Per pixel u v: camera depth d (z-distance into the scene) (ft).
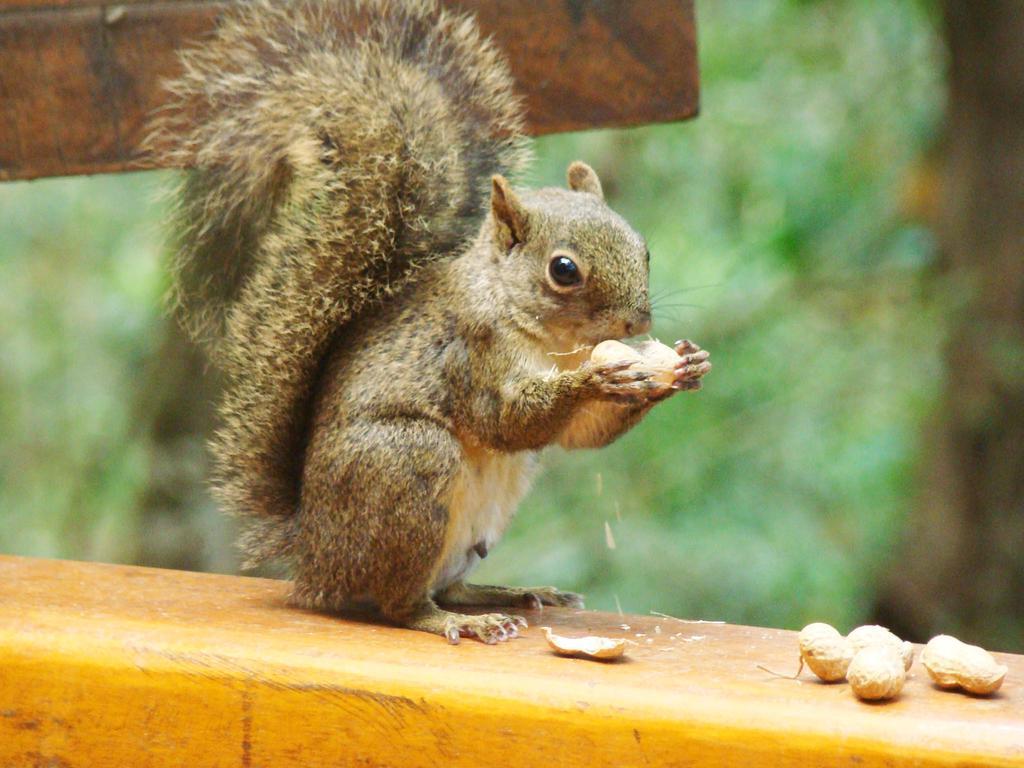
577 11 29.04
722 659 19.97
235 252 26.53
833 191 59.98
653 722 17.49
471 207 26.16
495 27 29.01
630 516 55.11
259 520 24.48
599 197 26.45
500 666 19.03
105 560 56.18
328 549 22.95
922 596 55.62
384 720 18.45
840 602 55.67
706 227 61.00
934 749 16.49
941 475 56.44
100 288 67.67
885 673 17.52
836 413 56.95
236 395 24.47
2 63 28.73
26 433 65.00
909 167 60.18
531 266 23.70
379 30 26.08
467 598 25.35
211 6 28.68
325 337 24.06
